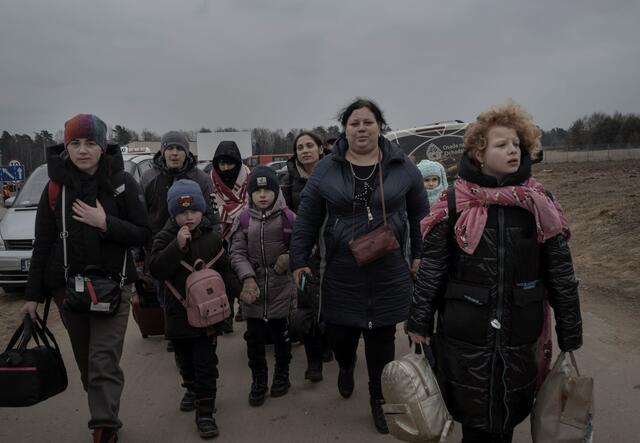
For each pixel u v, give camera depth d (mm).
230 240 4527
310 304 4328
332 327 3850
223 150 6102
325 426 3932
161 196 5332
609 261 8844
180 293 3859
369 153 3705
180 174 5352
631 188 17828
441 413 2682
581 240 10766
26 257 7945
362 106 3600
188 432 3902
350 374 4297
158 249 3895
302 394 4523
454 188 2742
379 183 3625
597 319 6184
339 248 3643
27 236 8047
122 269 3576
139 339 6160
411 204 3834
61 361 3463
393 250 3580
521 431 3754
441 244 2754
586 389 2523
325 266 3766
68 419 4133
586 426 2537
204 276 3781
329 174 3691
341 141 3764
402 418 2697
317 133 5367
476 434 2803
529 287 2629
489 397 2645
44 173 9609
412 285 3766
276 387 4508
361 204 3613
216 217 5449
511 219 2605
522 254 2596
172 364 5332
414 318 2797
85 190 3473
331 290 3725
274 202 4359
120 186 3605
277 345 4500
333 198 3625
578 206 14906
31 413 4238
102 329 3475
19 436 3863
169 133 5355
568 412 2557
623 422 3797
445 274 2785
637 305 6629
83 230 3428
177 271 3867
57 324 6805
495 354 2625
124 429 3959
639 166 32156
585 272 8508
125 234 3510
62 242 3436
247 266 4258
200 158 31031
